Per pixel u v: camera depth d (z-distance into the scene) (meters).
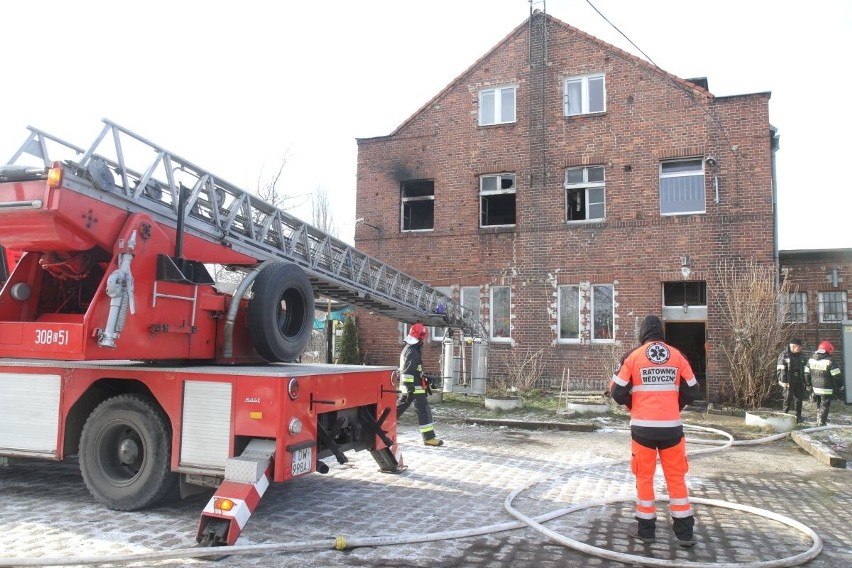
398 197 18.17
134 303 5.14
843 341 15.48
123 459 5.48
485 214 17.81
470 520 5.36
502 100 17.59
